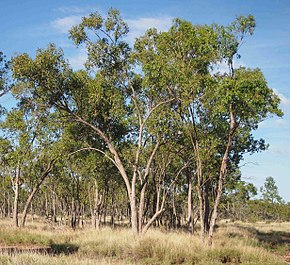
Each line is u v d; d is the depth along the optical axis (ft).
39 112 99.30
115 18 79.10
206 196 93.66
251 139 90.79
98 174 109.09
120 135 90.43
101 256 59.62
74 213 136.36
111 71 82.84
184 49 68.39
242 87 60.44
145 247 61.21
